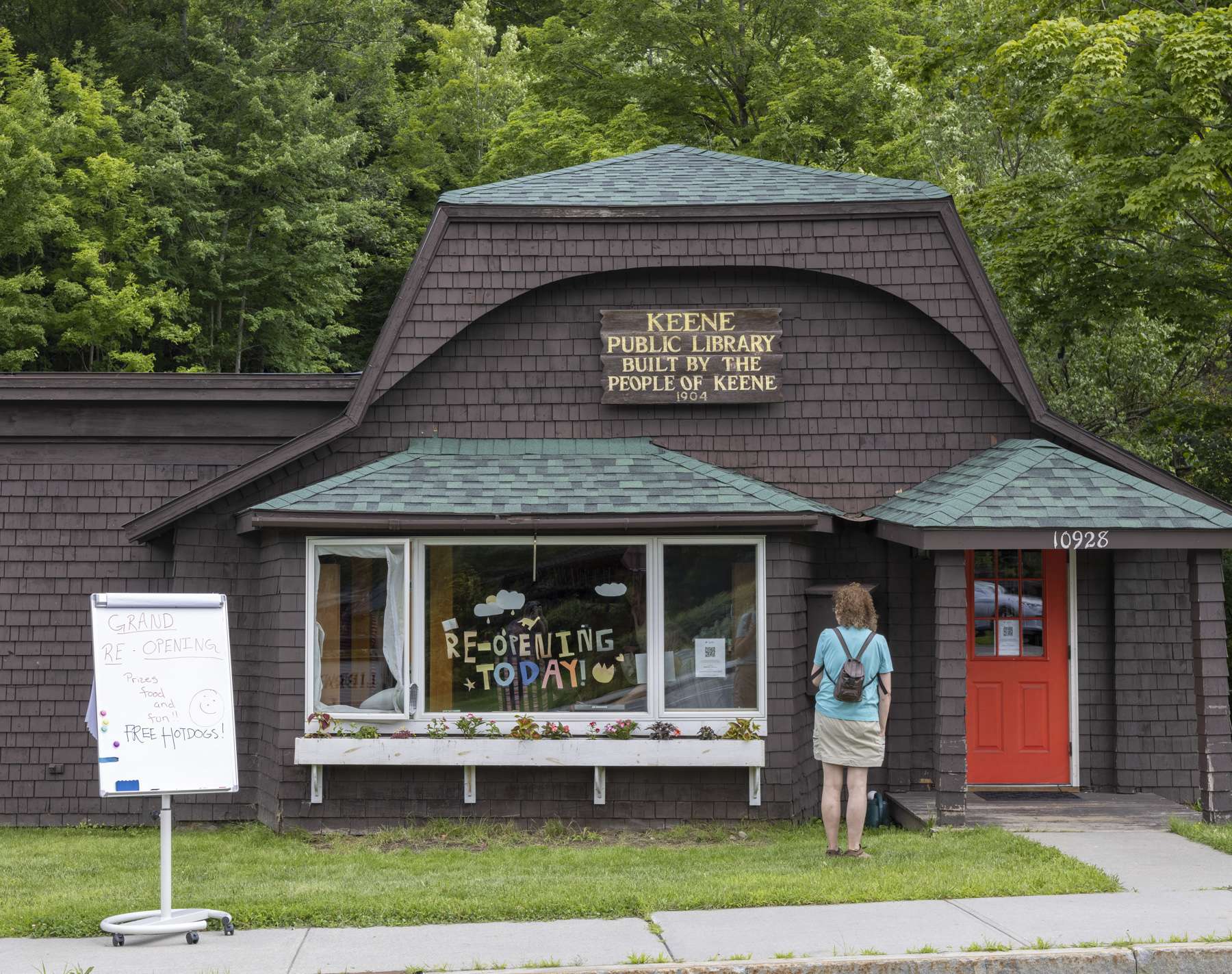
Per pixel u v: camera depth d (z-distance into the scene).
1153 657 11.82
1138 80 15.14
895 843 9.59
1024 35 17.45
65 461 12.29
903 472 12.00
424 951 6.86
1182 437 20.09
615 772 10.88
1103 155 15.61
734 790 10.87
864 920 7.31
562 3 38.31
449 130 38.78
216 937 7.26
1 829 11.77
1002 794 11.59
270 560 11.24
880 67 26.62
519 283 11.95
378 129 39.28
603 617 11.01
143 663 7.62
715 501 10.92
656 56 32.12
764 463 12.04
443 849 10.11
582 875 8.88
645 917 7.55
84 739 12.04
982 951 6.61
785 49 31.38
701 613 11.02
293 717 10.89
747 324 12.04
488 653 10.97
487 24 43.84
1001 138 21.36
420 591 10.97
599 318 12.13
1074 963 6.51
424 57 43.09
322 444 11.68
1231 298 16.91
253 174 28.58
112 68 31.88
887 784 11.77
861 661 9.04
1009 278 17.36
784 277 12.16
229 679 7.89
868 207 11.96
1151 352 18.86
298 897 8.03
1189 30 13.80
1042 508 10.03
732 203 11.98
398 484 11.16
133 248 27.52
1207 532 9.88
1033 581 12.02
